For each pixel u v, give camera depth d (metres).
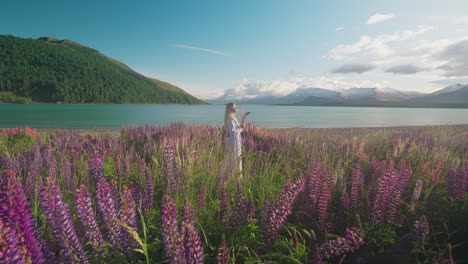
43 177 3.62
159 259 2.09
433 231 2.41
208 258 2.10
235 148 4.86
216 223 2.54
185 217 1.54
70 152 5.05
